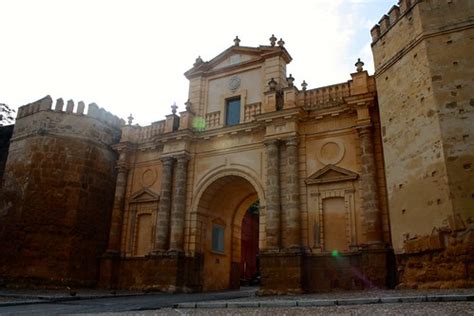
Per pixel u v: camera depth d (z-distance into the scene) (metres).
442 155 13.98
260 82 23.86
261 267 19.27
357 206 18.73
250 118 23.33
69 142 25.97
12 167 25.94
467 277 12.60
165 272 22.06
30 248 23.42
